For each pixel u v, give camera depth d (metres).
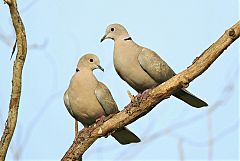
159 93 9.88
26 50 9.84
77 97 12.10
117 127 10.28
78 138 10.36
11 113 9.70
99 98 12.10
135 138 11.74
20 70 9.80
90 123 12.71
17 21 9.70
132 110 10.10
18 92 9.75
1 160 9.55
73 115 12.54
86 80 12.13
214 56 9.44
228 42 9.31
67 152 10.38
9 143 9.65
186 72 9.66
